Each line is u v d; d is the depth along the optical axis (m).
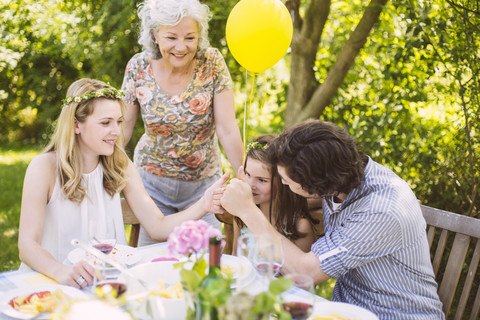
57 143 2.27
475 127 3.50
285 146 1.76
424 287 1.88
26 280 1.84
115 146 2.41
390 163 4.16
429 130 4.12
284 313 1.17
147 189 2.98
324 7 4.96
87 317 1.07
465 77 3.90
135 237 2.55
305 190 1.77
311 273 1.85
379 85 4.86
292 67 5.18
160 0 2.43
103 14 6.77
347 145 1.77
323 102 4.91
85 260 1.88
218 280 1.23
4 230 5.51
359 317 1.54
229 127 2.79
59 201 2.24
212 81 2.73
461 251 2.09
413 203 1.86
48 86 10.75
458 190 3.46
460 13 3.45
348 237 1.80
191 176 2.92
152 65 2.70
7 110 11.37
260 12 2.44
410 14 3.90
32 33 7.68
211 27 6.89
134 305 1.47
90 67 9.15
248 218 2.00
